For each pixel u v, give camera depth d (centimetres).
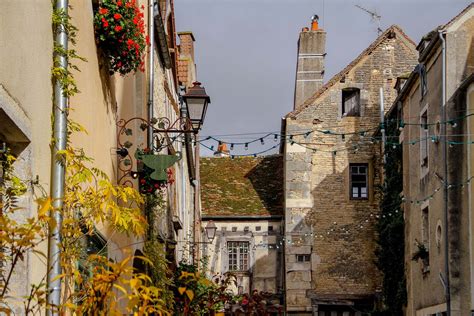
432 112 2350
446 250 2161
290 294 3288
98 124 947
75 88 734
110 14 920
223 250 3547
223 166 3869
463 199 2148
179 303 1409
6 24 577
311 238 3322
